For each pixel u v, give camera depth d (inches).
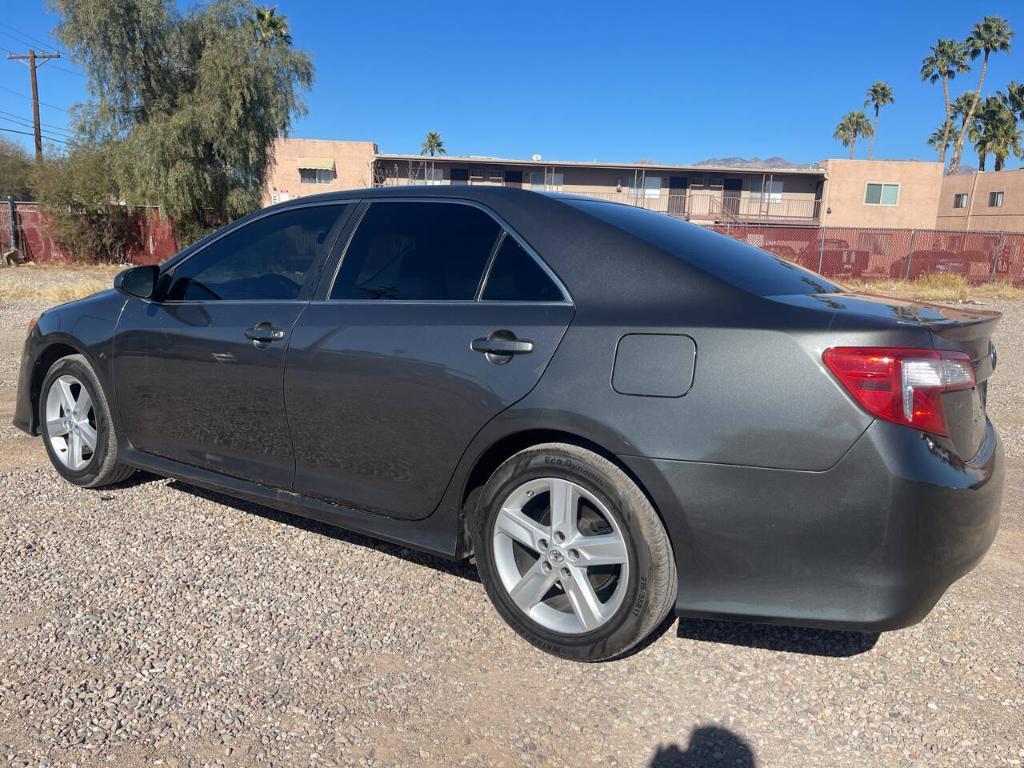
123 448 159.5
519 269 114.0
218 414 140.2
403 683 102.5
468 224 121.6
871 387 89.8
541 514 117.1
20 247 1066.1
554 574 107.8
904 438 89.6
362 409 120.8
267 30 1694.1
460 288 117.7
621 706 99.0
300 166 1688.0
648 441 97.3
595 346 102.5
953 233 1003.3
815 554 92.4
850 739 93.6
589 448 104.4
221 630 113.9
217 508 160.9
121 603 120.6
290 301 133.6
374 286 125.5
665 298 103.0
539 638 109.0
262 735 91.2
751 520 94.0
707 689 103.0
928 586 91.0
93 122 1021.2
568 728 94.5
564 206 117.7
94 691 98.3
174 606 120.2
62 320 166.6
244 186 1076.5
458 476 113.7
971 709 99.6
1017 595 131.1
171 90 1034.7
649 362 99.0
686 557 98.0
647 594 100.0
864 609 91.4
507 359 107.9
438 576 133.3
